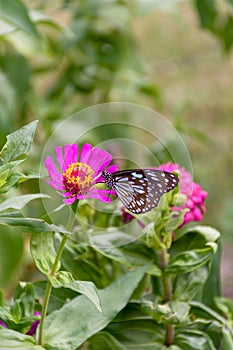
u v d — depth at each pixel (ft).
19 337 3.61
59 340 3.67
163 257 3.87
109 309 3.74
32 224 3.46
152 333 3.95
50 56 7.29
